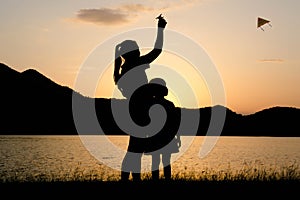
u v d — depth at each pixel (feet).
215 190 35.99
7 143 267.18
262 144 331.16
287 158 153.69
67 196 33.76
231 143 345.31
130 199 33.01
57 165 106.11
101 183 37.76
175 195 34.12
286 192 36.14
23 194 34.45
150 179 38.09
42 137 411.54
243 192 35.73
